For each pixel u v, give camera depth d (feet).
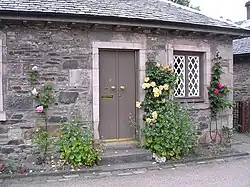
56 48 20.90
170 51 24.03
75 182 17.43
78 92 21.43
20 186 16.72
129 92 23.61
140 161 21.40
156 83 22.94
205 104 25.39
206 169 20.11
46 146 20.35
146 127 22.20
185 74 25.14
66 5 21.24
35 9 19.26
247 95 38.47
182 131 21.99
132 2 26.55
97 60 21.81
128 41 22.70
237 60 39.68
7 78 19.86
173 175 18.78
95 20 20.36
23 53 20.18
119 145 22.48
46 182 17.43
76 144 19.85
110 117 23.13
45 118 20.63
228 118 26.50
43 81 20.65
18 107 20.10
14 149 20.03
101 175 18.76
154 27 22.18
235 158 23.06
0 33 19.66
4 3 19.57
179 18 23.85
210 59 25.85
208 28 23.99
